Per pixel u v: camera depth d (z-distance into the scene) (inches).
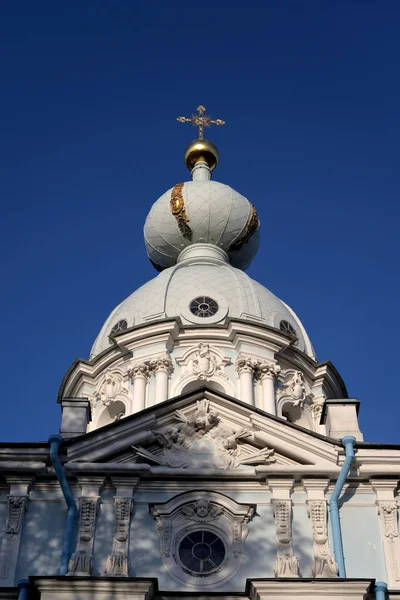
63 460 1080.8
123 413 1619.1
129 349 1652.3
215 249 2020.2
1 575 997.2
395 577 1001.5
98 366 1681.8
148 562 1019.9
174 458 1100.5
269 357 1642.5
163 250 2064.5
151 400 1582.2
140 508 1061.8
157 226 2055.9
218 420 1137.4
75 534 1035.9
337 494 1053.8
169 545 1030.4
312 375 1692.9
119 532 1033.5
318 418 1648.6
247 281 1820.9
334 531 1032.8
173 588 1001.5
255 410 1128.2
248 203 2076.8
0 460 1076.5
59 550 1026.7
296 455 1099.9
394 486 1074.7
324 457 1096.2
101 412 1617.9
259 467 1077.8
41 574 1007.6
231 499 1059.9
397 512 1060.5
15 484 1069.8
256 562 1022.4
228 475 1079.0
